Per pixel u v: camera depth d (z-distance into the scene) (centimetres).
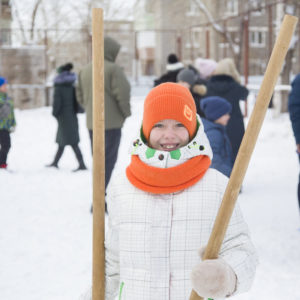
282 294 308
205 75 707
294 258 370
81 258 375
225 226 124
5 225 460
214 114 434
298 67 2603
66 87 704
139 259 142
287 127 1015
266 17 3138
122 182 151
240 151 122
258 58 3180
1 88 710
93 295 151
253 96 1648
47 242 412
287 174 669
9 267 358
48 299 306
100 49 139
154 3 3712
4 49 1641
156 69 3738
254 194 568
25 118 1418
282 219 470
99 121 142
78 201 546
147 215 142
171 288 140
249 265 136
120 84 484
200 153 145
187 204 142
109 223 154
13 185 619
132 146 153
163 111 148
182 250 140
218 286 121
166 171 141
